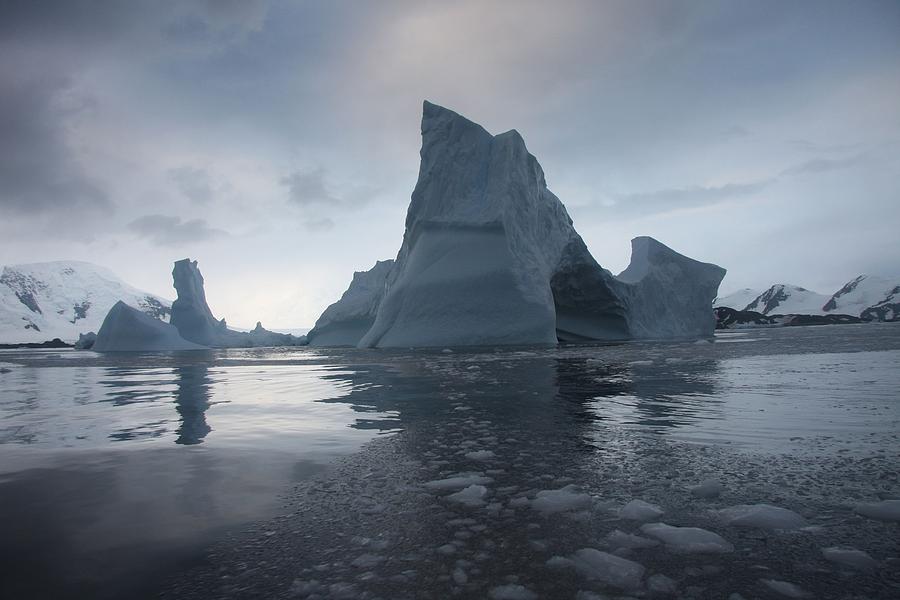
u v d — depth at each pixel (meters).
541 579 2.03
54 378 13.75
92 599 1.94
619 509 2.77
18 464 4.05
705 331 40.25
